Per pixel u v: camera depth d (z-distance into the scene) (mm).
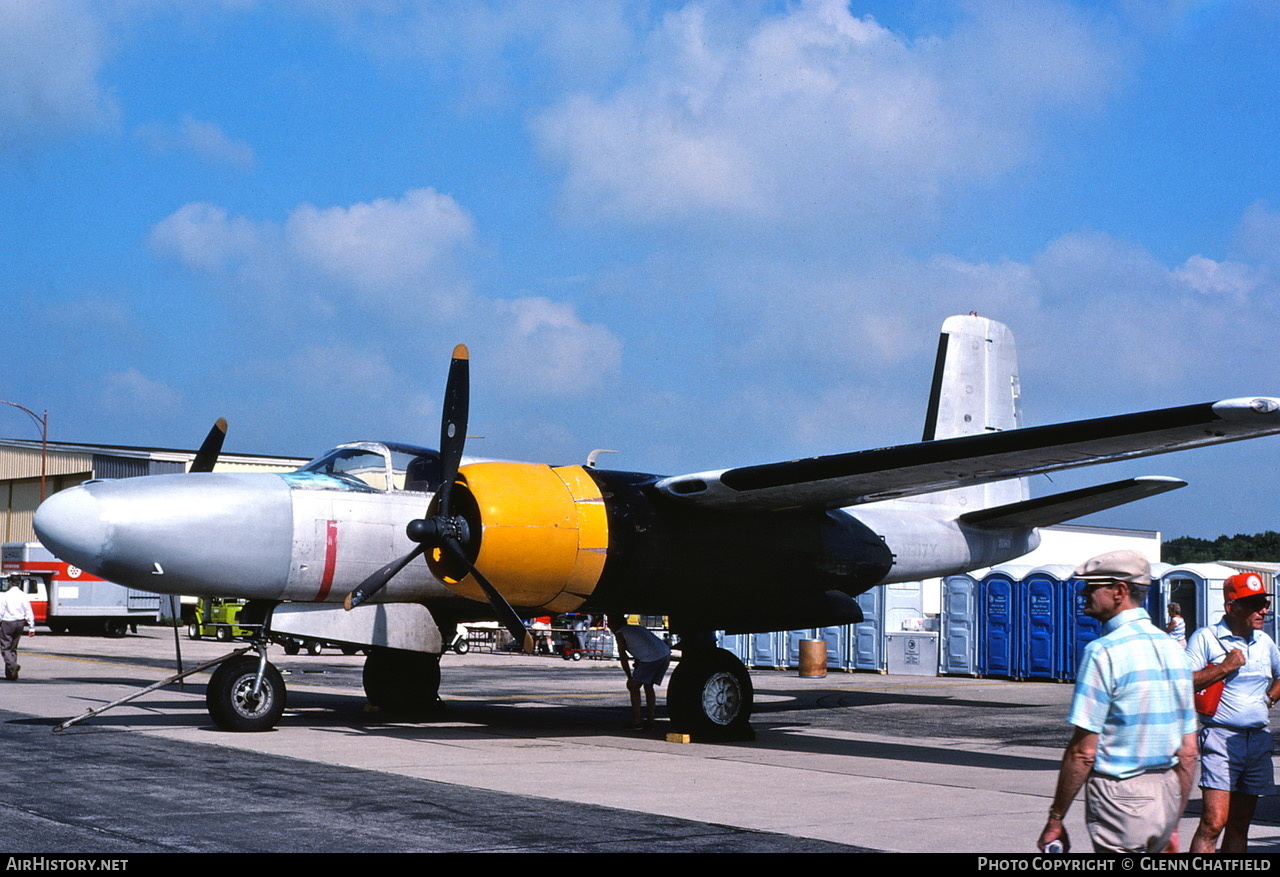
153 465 47969
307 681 20625
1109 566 4746
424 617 13664
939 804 8672
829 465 11531
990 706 18359
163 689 17375
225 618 34562
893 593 27609
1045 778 10211
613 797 8664
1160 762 4605
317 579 12586
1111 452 10711
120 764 9523
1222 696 6305
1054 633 24797
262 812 7578
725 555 12875
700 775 9992
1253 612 6328
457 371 12047
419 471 13602
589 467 12789
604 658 28938
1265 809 8914
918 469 11445
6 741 10930
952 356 18375
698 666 12812
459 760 10484
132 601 38031
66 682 18750
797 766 10781
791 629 13609
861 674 27391
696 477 12133
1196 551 97500
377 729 13008
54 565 36812
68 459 51312
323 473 13227
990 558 16516
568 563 11984
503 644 32562
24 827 6906
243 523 12156
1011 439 10555
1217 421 9289
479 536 11781
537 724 14242
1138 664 4629
